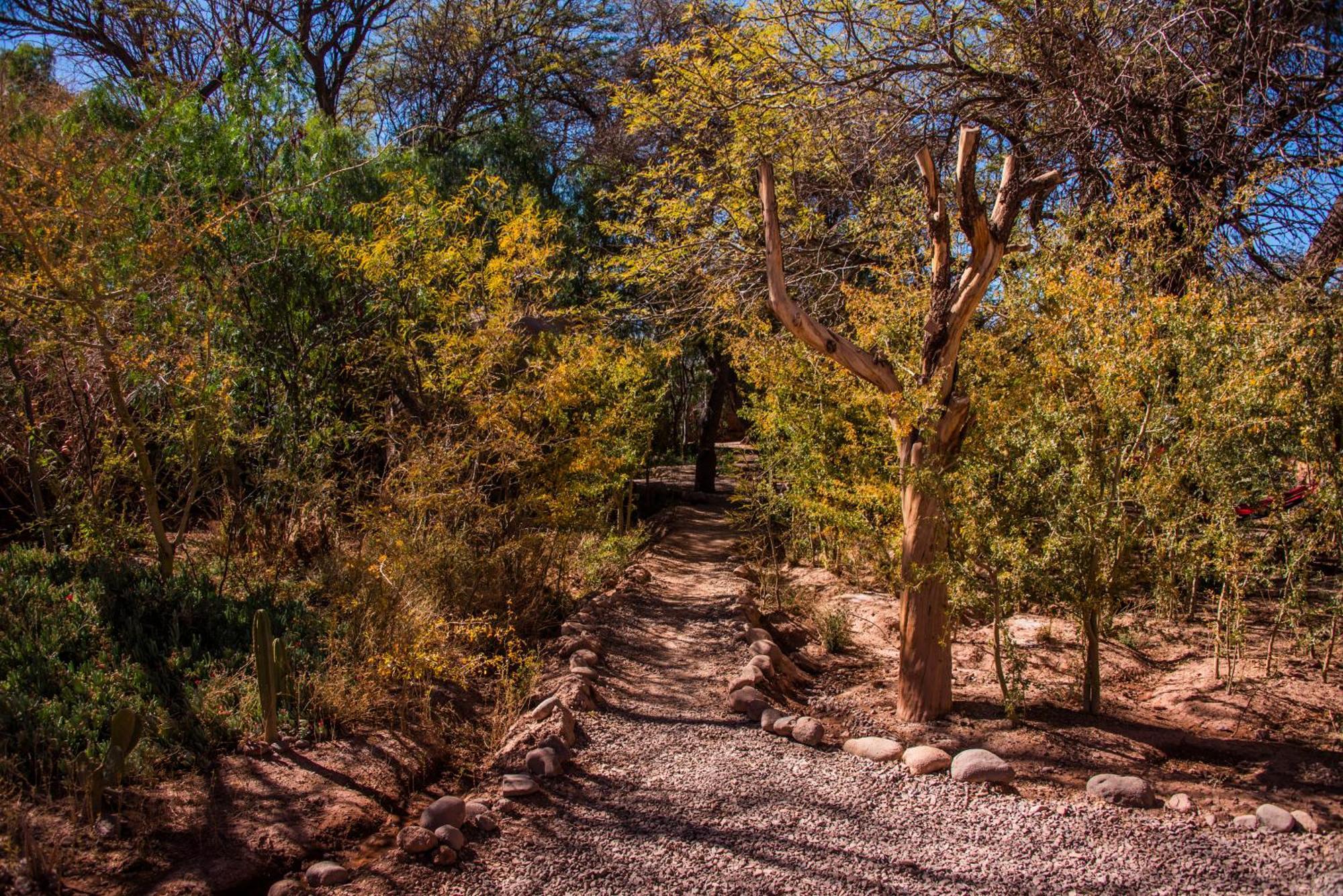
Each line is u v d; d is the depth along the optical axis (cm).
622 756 474
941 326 512
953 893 338
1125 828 391
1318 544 559
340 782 417
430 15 1975
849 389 706
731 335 990
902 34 905
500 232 795
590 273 1232
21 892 306
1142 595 794
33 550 626
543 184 1561
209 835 365
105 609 520
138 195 670
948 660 534
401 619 561
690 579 977
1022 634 706
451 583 666
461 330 699
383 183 972
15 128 568
